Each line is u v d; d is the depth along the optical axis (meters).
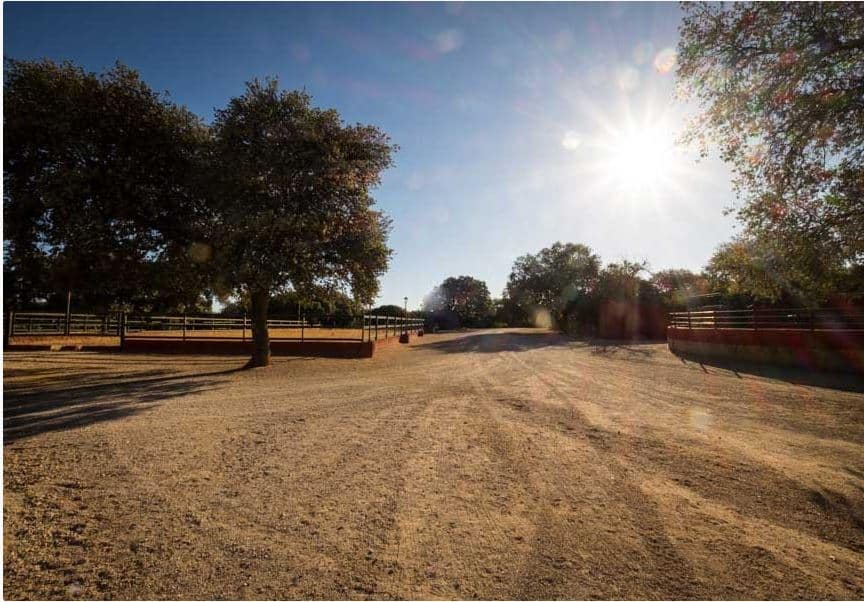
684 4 9.95
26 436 6.77
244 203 13.40
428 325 60.19
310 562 3.48
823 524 4.19
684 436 7.03
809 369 14.73
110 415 8.19
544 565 3.47
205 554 3.57
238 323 24.06
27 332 24.31
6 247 12.33
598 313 41.28
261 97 13.95
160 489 4.82
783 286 11.56
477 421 7.96
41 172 12.02
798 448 6.41
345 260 15.16
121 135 12.78
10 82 11.88
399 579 3.28
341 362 18.34
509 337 42.28
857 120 8.55
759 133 9.66
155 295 15.71
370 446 6.42
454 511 4.38
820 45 8.63
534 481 5.16
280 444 6.48
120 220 13.04
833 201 9.49
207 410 8.70
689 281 38.66
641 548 3.74
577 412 8.73
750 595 3.15
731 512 4.41
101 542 3.74
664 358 19.84
